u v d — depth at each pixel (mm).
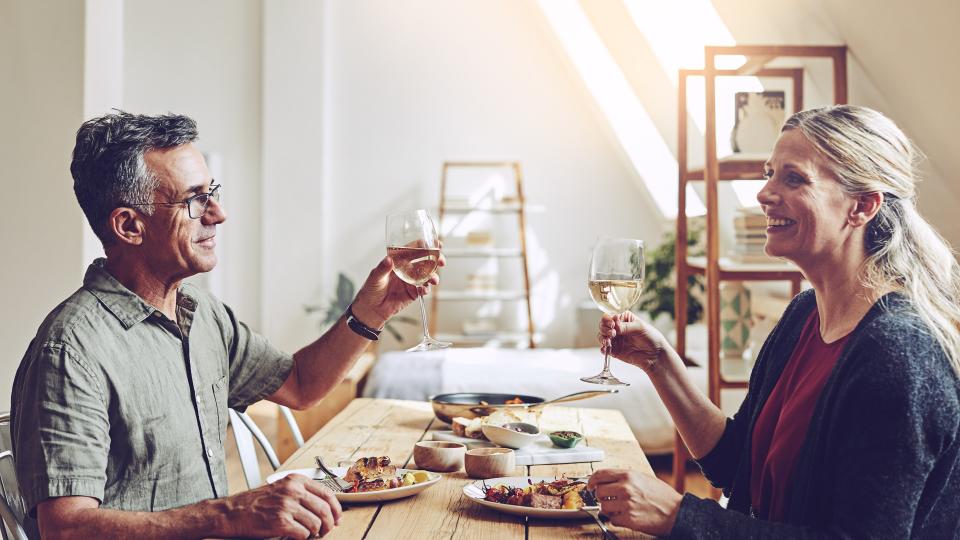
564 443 1979
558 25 5727
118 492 1521
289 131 6594
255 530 1305
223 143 6711
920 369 1214
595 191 6836
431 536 1391
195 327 1738
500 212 6797
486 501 1518
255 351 1909
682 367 1778
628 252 1730
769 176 1519
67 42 3736
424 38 6824
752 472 1583
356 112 6852
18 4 3762
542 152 6836
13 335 3777
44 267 3756
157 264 1604
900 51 2645
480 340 6516
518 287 6887
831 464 1289
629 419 4242
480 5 6805
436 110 6840
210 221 1632
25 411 1399
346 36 6820
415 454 1832
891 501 1185
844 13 2830
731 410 4457
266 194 6605
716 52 3307
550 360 4969
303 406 1975
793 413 1458
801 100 3559
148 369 1556
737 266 3502
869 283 1411
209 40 6680
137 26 6664
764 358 1704
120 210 1559
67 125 3740
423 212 1744
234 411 2170
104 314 1521
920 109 2766
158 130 1574
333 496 1352
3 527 1623
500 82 6828
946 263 1425
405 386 4375
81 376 1421
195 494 1626
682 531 1284
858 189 1406
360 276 6875
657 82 4875
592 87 6062
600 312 6352
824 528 1309
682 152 3887
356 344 1933
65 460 1355
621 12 4520
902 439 1192
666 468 4641
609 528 1427
